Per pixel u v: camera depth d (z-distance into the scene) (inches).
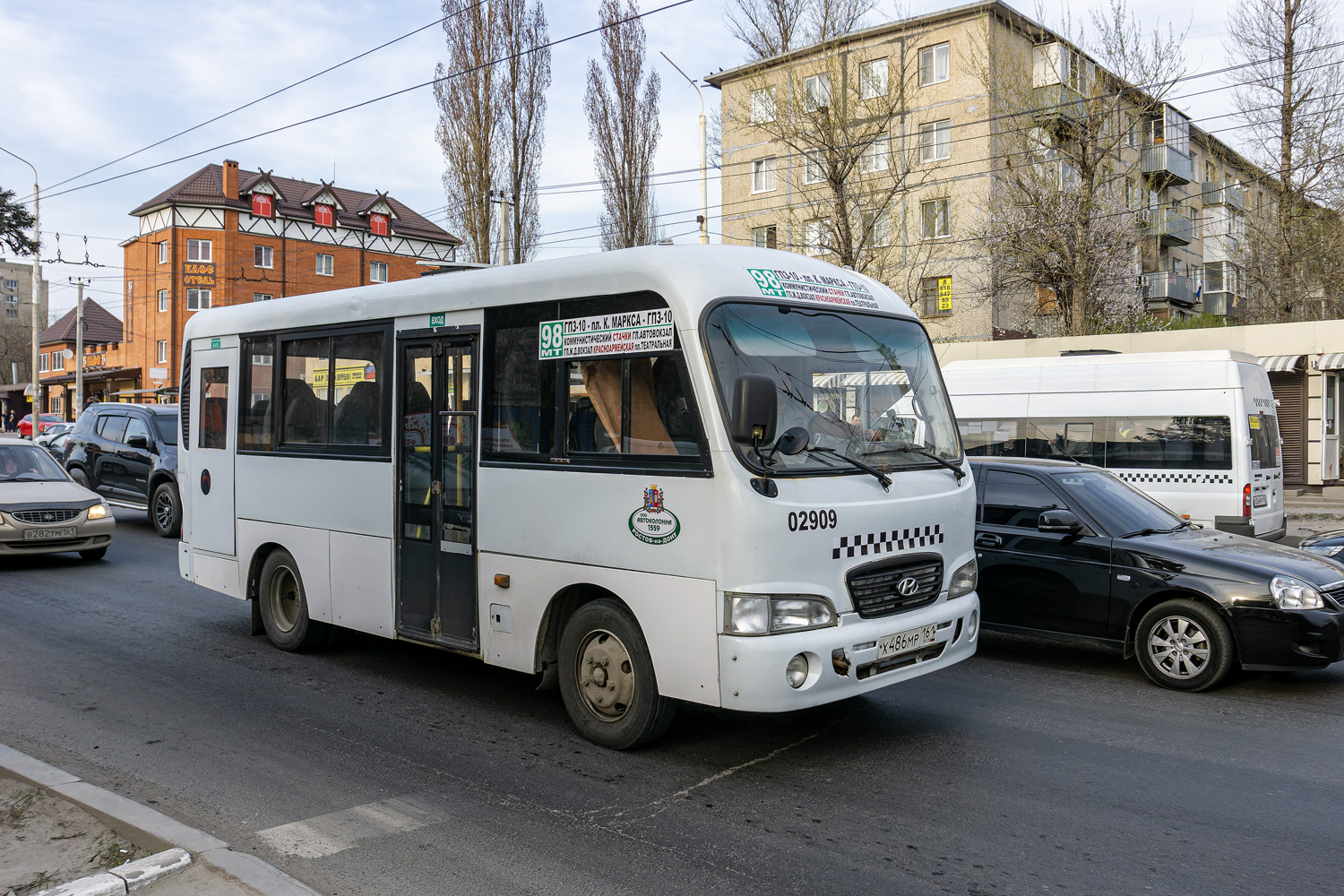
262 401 316.5
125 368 2149.4
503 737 226.2
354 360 279.3
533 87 1232.8
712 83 1376.7
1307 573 264.2
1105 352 546.6
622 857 161.5
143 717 242.4
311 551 294.0
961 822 177.0
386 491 265.4
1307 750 218.2
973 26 1211.2
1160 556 274.7
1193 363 487.2
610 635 213.8
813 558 192.7
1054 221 979.3
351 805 185.2
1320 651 252.5
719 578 187.5
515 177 1229.1
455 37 1220.5
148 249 2075.5
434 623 252.2
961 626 224.4
